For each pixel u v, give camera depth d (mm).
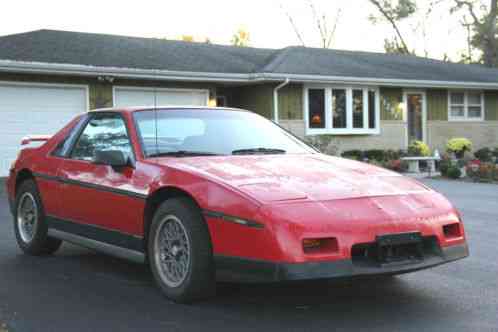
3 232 7562
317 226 3809
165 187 4441
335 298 4586
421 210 4223
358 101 19984
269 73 17297
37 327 3918
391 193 4312
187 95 17125
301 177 4387
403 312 4250
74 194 5441
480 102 23500
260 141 5371
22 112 14500
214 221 4078
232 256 3975
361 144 20188
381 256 3928
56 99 14977
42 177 5934
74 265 5758
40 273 5430
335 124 19453
